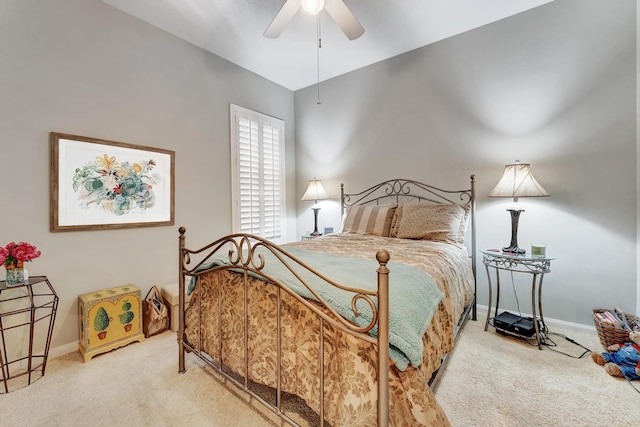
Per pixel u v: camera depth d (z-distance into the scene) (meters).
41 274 1.93
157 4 2.25
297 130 4.00
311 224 3.89
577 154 2.22
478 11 2.40
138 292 2.18
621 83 2.06
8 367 1.74
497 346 2.03
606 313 1.99
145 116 2.45
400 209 2.77
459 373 1.71
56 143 1.97
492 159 2.57
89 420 1.37
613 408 1.41
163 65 2.57
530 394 1.52
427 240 2.44
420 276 1.36
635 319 1.90
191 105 2.79
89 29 2.12
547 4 2.31
